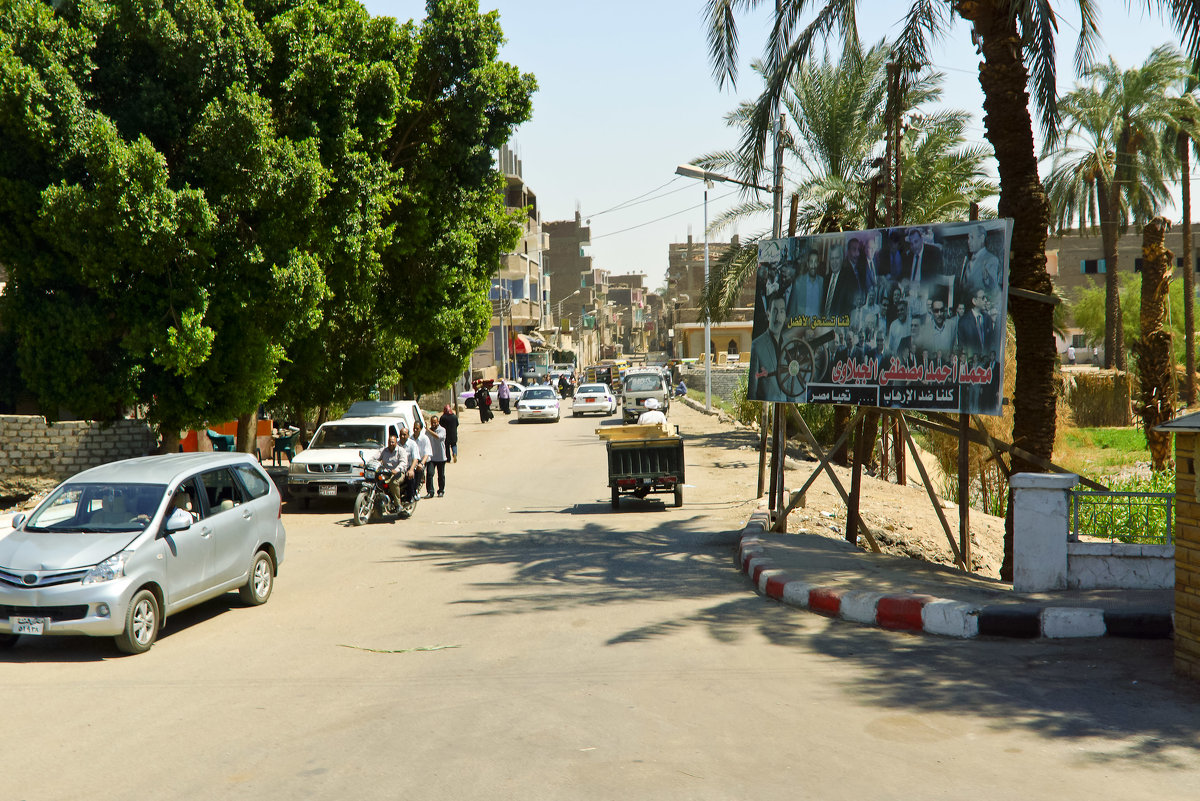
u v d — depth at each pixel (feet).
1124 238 286.46
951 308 36.06
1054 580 29.30
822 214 81.76
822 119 81.35
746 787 16.01
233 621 31.99
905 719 19.61
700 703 21.03
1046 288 38.52
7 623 26.63
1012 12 36.94
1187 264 130.82
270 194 51.42
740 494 64.08
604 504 62.59
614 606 32.35
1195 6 34.09
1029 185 38.32
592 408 157.79
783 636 27.58
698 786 16.07
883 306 37.93
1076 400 135.44
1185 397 133.18
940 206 81.41
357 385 84.43
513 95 77.51
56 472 64.18
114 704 22.33
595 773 16.78
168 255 47.62
